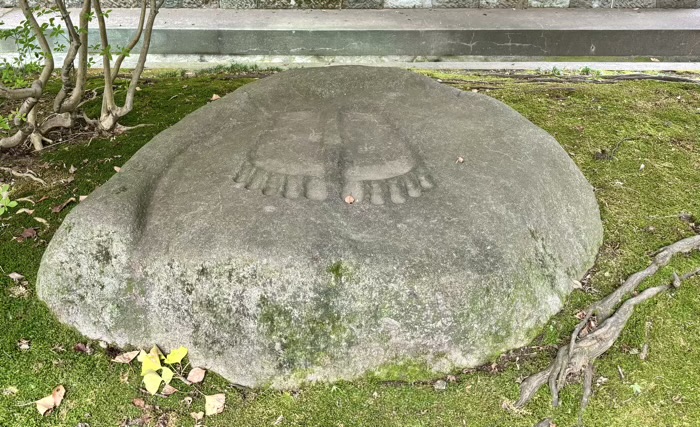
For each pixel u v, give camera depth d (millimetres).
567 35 4883
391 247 1746
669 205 2617
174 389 1761
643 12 5559
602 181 2766
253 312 1722
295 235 1751
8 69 2891
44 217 2480
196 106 3535
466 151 2162
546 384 1777
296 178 1986
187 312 1771
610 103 3619
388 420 1688
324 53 4855
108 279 1829
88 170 2814
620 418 1701
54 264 1887
